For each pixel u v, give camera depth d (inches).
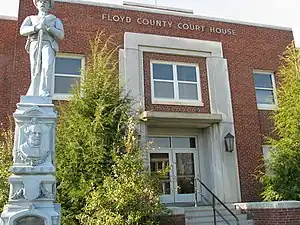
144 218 381.4
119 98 466.0
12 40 562.6
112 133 426.3
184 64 611.2
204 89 607.5
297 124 545.0
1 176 377.4
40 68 264.8
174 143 598.9
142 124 534.3
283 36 690.8
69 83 552.4
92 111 435.8
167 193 569.3
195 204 550.3
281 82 647.8
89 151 410.9
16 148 234.2
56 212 221.6
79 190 395.2
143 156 438.6
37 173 229.3
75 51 560.1
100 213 363.3
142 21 605.6
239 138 599.8
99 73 464.1
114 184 373.7
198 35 632.4
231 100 616.4
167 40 604.7
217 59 627.2
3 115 519.8
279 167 530.0
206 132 602.5
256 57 658.8
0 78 538.3
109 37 574.6
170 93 590.2
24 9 550.9
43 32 268.1
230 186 566.3
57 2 570.9
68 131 426.3
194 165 596.4
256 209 455.2
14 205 218.8
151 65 591.2
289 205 425.4
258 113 629.3
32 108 241.1
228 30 655.1
